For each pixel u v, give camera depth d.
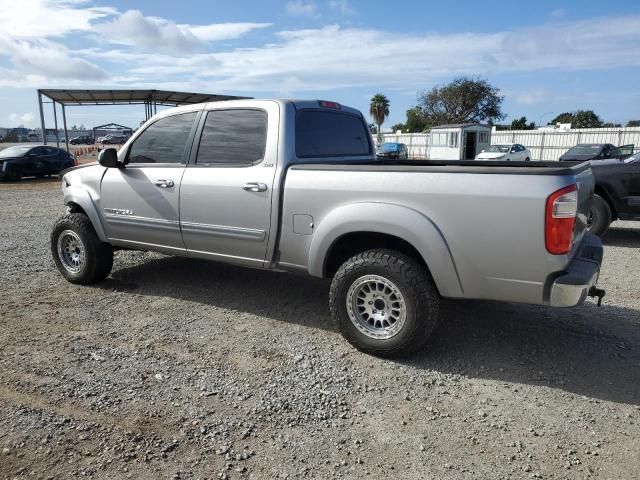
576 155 21.23
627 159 8.45
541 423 3.10
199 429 2.95
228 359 3.85
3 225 9.77
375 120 67.81
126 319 4.62
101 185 5.27
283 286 5.63
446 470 2.66
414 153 44.75
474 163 4.77
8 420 2.98
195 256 4.84
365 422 3.08
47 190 17.53
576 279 3.29
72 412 3.09
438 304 3.76
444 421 3.10
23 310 4.80
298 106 4.43
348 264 3.89
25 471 2.56
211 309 4.91
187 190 4.67
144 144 5.11
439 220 3.54
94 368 3.66
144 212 5.00
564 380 3.61
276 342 4.18
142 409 3.14
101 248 5.45
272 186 4.19
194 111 4.80
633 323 4.64
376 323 3.89
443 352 4.02
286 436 2.92
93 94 24.50
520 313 4.84
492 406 3.28
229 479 2.56
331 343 4.17
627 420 3.13
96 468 2.60
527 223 3.29
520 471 2.66
